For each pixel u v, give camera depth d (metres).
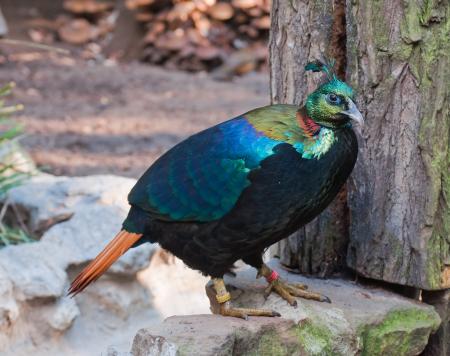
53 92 20.11
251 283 8.26
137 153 15.95
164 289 9.94
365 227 8.32
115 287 9.46
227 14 23.36
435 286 8.19
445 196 8.04
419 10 7.77
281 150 7.09
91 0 26.75
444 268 8.19
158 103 19.52
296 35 8.39
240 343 7.09
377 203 8.21
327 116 7.07
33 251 9.18
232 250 7.37
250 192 7.12
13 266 8.85
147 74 22.22
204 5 23.48
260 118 7.32
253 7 23.53
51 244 9.41
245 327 7.15
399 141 8.03
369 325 7.82
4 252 9.12
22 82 20.72
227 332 6.96
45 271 8.90
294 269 8.97
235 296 8.02
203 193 7.24
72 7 26.48
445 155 7.97
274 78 8.69
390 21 7.86
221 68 22.53
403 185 8.09
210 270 7.50
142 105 19.31
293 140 7.14
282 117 7.27
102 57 23.80
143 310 9.68
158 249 9.87
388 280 8.32
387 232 8.23
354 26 8.01
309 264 8.77
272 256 9.44
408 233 8.14
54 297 8.78
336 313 7.78
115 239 7.58
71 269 9.29
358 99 8.12
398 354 8.03
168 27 23.52
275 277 7.88
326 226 8.62
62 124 17.69
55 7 28.02
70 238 9.56
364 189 8.25
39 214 10.43
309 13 8.30
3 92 11.83
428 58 7.82
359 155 8.23
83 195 10.54
